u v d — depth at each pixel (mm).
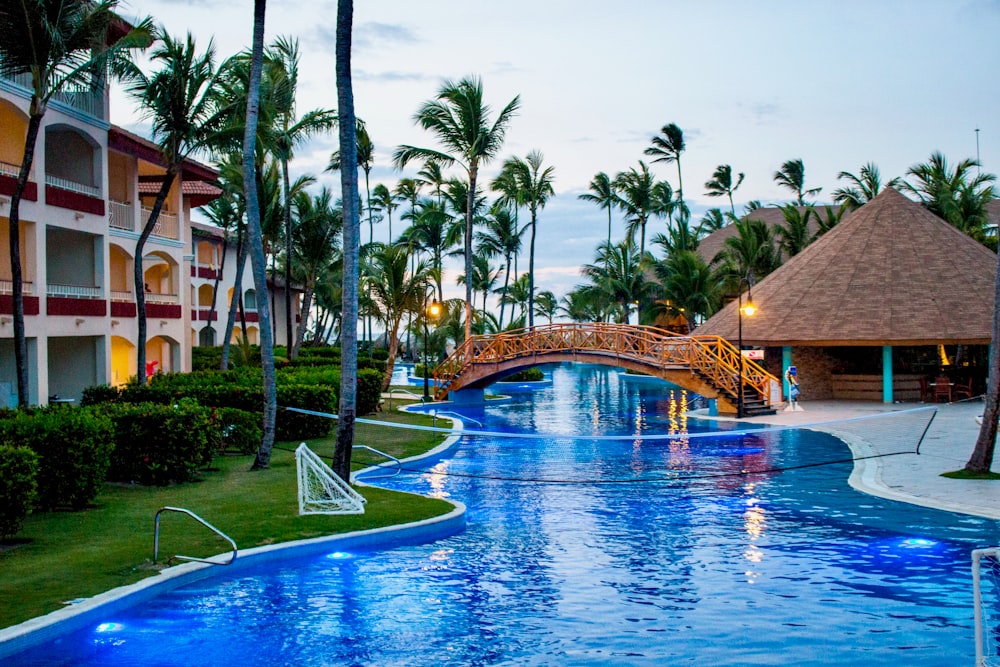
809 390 36250
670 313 57531
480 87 39625
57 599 8594
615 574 10641
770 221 66688
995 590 9531
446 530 12852
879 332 31984
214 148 24578
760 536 12531
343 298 15148
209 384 22781
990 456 16250
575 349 34250
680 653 7945
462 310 49812
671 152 69188
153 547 10680
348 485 13805
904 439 22469
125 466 15219
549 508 14891
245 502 13664
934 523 12859
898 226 37062
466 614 9141
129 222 29875
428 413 32031
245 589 9906
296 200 45156
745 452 21750
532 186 52781
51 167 27422
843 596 9602
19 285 18656
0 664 7391
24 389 18594
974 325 31062
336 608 9297
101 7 19344
